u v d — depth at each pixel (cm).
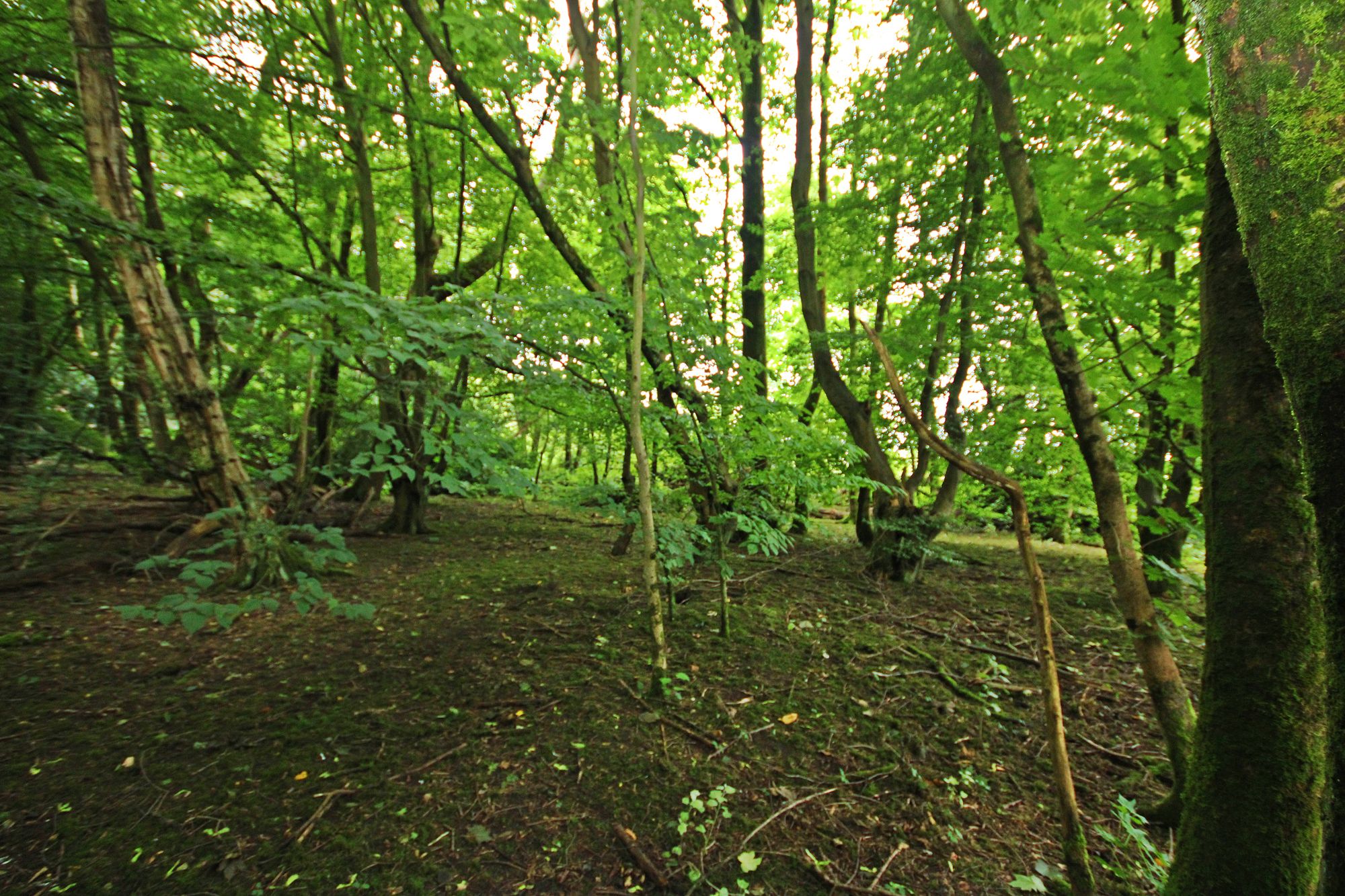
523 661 354
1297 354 53
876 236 661
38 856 200
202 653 362
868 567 588
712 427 387
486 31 358
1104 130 216
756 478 397
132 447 521
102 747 260
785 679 343
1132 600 217
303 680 330
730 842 218
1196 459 233
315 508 702
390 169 734
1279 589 126
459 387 400
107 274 492
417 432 402
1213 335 138
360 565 576
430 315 306
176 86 581
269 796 233
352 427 480
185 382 423
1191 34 184
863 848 217
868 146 662
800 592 518
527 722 288
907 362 574
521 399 390
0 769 242
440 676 335
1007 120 248
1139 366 239
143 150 638
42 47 560
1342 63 48
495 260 816
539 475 772
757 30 709
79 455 535
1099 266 218
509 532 792
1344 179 48
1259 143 54
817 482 414
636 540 660
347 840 212
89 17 390
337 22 702
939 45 524
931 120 593
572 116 379
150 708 296
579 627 412
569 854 210
